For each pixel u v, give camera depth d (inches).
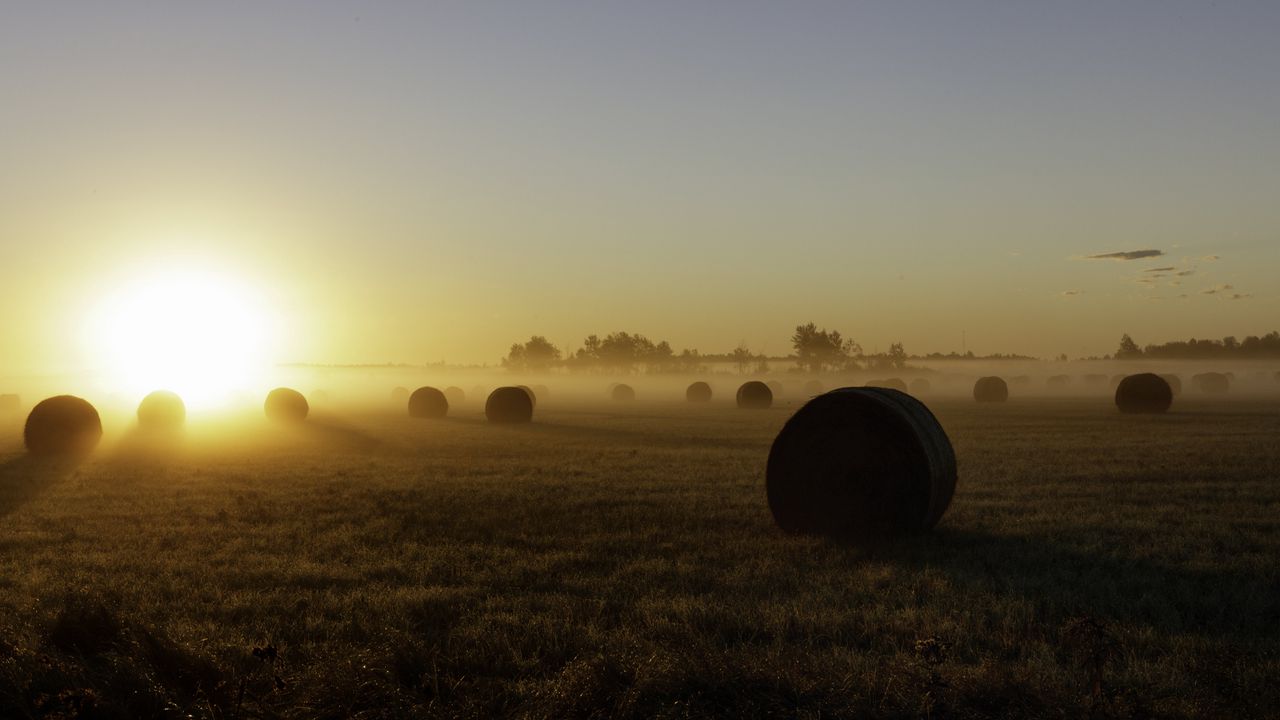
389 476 828.0
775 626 335.9
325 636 335.9
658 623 333.4
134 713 252.4
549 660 305.6
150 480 815.7
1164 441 1111.6
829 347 7253.9
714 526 569.6
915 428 549.0
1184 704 256.2
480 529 552.4
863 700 253.1
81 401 1172.5
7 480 823.1
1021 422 1534.2
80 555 480.7
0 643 279.9
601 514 605.6
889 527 550.6
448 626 342.6
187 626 338.6
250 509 637.9
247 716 255.4
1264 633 339.0
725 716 248.2
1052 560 459.8
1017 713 248.8
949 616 353.7
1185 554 467.8
